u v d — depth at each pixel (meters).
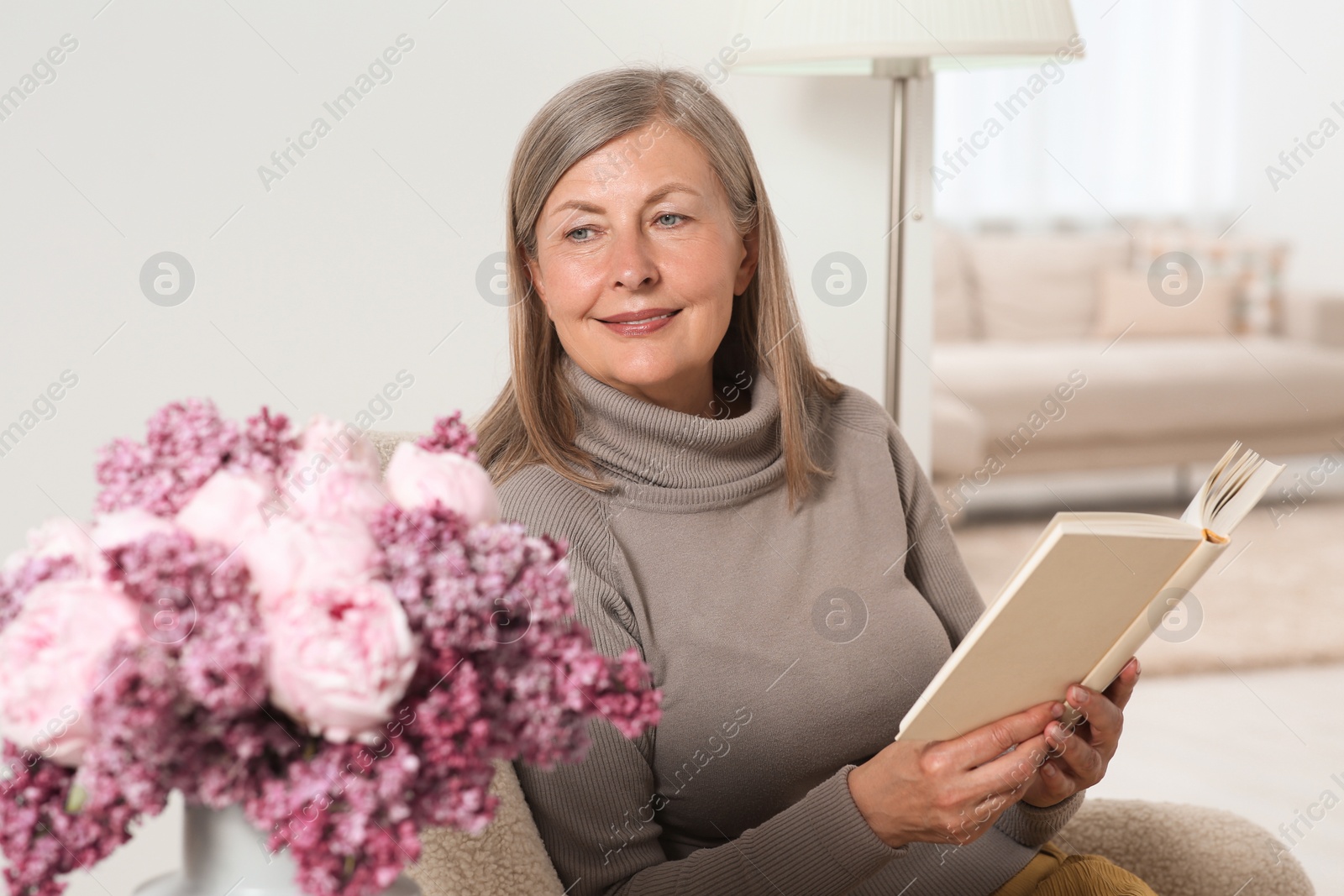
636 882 0.97
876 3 1.49
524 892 0.90
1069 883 1.03
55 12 1.44
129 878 1.48
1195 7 4.98
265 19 1.52
